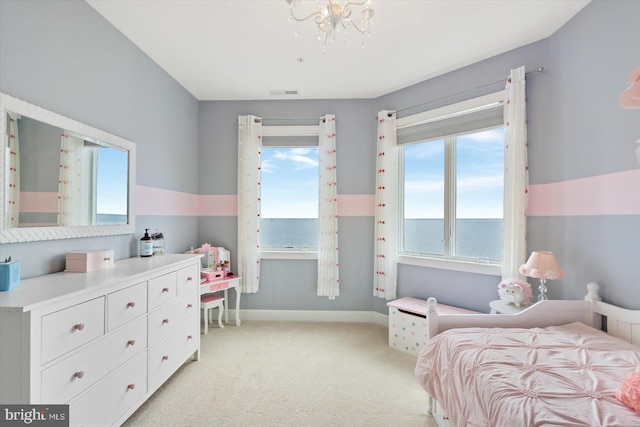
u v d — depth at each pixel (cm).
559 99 221
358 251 347
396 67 277
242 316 351
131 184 232
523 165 234
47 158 163
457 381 141
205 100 354
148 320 181
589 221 198
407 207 333
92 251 179
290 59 264
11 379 111
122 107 227
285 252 350
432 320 185
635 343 161
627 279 172
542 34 229
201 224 355
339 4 183
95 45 200
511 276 238
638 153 134
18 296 121
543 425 93
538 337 162
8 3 146
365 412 183
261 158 355
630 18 171
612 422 94
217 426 169
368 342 289
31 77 157
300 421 174
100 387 144
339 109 348
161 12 203
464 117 279
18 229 146
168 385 211
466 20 212
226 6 197
